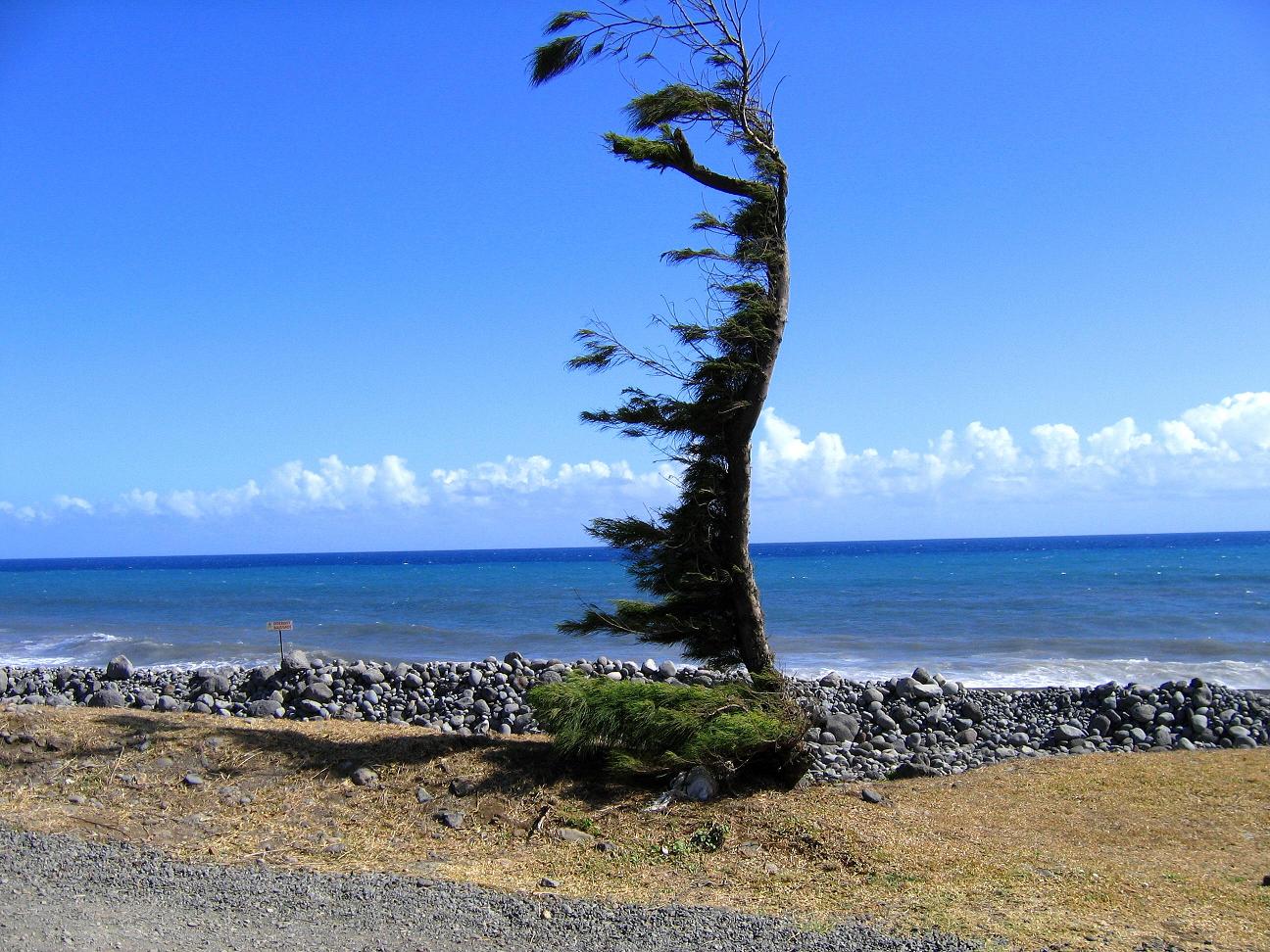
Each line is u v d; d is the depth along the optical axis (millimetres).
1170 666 22141
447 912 5230
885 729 13141
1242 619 32219
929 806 7836
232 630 34125
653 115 8148
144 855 6047
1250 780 8789
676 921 5195
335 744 8172
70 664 25391
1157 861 6438
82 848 6074
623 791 7414
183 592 62156
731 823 6895
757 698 7996
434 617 38469
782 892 5777
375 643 29672
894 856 6367
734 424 8039
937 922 5230
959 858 6410
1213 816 7652
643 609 8297
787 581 58875
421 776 7574
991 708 13984
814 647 26359
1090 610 35969
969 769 10547
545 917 5223
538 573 83250
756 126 8352
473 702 14758
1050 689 15289
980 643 26844
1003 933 5043
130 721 8531
